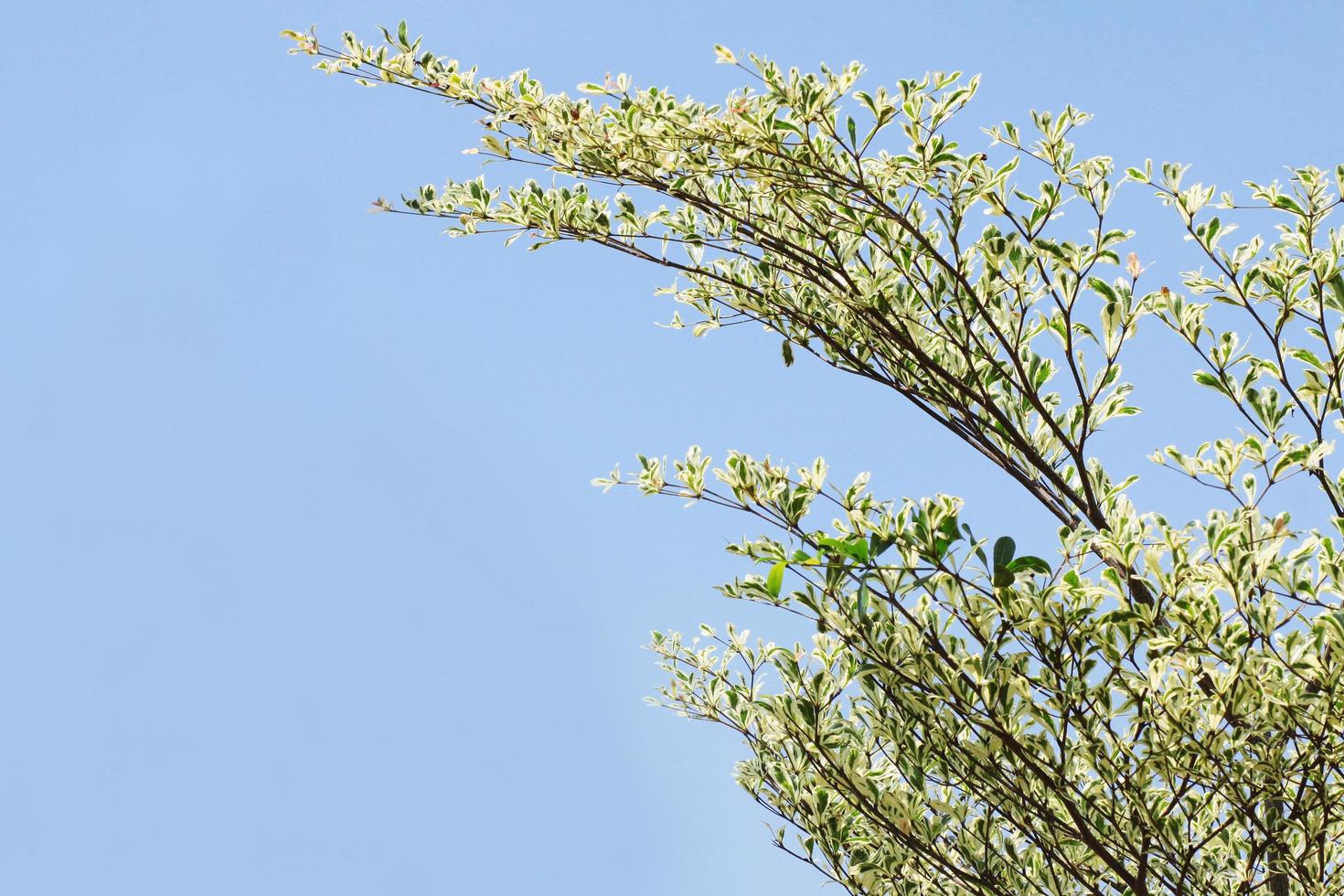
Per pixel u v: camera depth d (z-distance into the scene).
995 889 3.12
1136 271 2.96
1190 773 2.67
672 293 3.66
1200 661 2.56
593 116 2.96
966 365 3.38
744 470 2.77
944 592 2.70
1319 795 2.65
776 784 3.66
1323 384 2.83
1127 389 3.07
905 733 3.04
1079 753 2.79
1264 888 3.06
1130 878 2.84
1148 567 2.53
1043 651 2.70
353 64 3.04
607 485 2.91
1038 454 3.24
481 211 3.29
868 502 2.73
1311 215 2.84
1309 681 2.46
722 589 2.80
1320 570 2.48
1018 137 3.02
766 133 2.85
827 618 2.74
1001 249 3.02
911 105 2.83
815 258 3.17
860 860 3.38
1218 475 2.72
